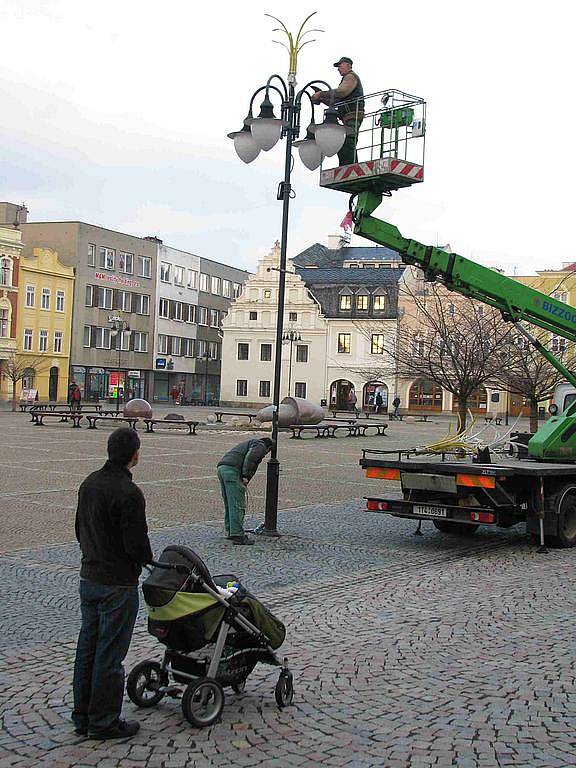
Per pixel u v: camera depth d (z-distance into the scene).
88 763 4.97
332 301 82.44
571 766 5.04
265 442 12.71
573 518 12.74
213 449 29.88
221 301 99.12
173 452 28.23
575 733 5.53
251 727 5.53
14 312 69.62
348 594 9.42
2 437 31.92
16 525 13.28
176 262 90.06
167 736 5.36
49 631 7.70
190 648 5.59
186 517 14.73
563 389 16.11
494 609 8.79
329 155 12.20
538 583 10.09
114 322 65.44
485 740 5.39
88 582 5.20
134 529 5.11
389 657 7.10
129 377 83.44
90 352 78.19
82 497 5.26
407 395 79.25
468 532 14.02
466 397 28.45
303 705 5.95
